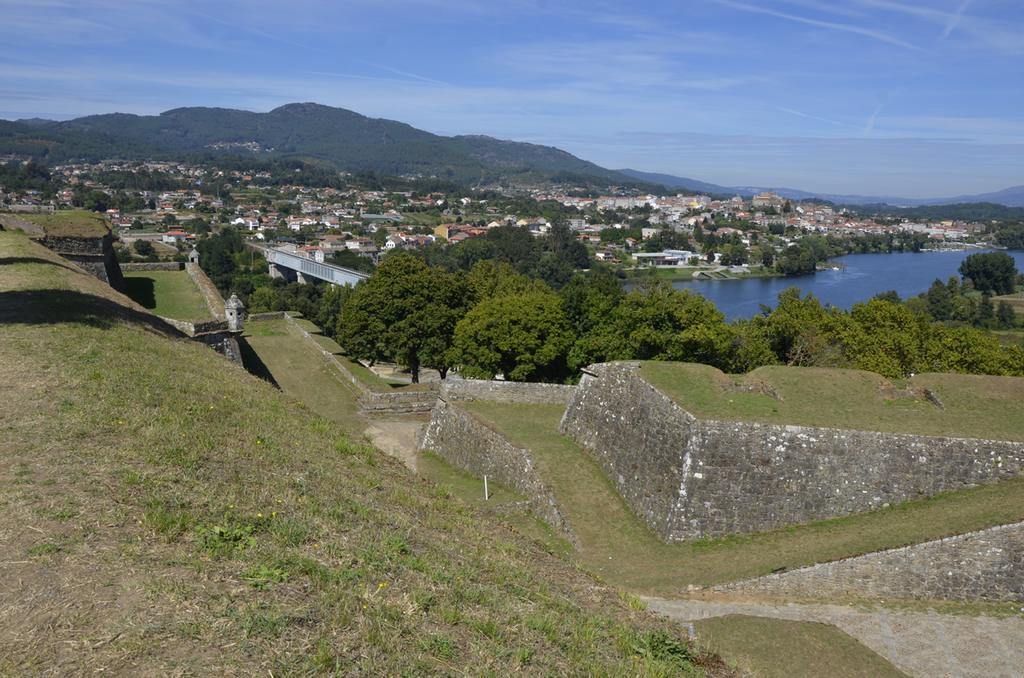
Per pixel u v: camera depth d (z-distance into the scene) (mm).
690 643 12195
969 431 23672
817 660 16844
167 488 11641
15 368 17328
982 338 45156
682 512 23172
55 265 34938
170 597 8344
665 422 25234
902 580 20094
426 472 31656
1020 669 16984
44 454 12242
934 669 16969
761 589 20312
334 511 12719
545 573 13867
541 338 49625
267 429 17609
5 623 7480
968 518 20859
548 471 27438
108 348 21156
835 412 25109
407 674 7961
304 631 8312
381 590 9945
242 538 10438
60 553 8953
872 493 23062
